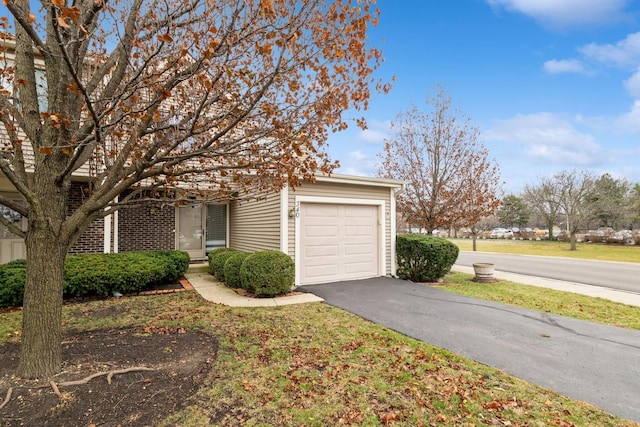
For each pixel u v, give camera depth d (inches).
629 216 1139.9
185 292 315.9
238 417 114.8
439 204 489.4
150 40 152.6
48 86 140.6
